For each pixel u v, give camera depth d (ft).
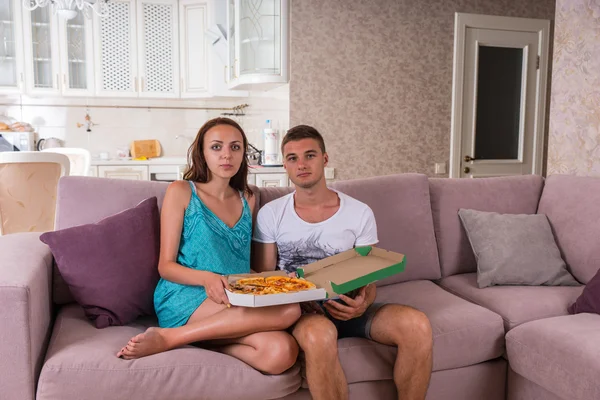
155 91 17.35
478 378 6.33
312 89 13.26
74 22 16.74
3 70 16.42
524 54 15.10
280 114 14.14
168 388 5.04
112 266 5.94
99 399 4.94
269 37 13.01
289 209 6.30
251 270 6.59
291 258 6.25
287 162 6.14
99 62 16.85
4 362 4.85
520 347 6.00
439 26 14.07
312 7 13.09
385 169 13.99
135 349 5.05
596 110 8.73
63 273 5.86
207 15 17.12
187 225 5.92
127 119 17.98
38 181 9.73
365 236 6.32
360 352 5.71
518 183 8.73
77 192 6.71
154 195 6.85
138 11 16.94
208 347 5.71
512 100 15.31
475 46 14.49
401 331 5.49
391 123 13.92
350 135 13.62
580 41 8.96
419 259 7.79
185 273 5.58
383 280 7.53
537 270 7.42
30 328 4.92
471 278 7.82
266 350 5.21
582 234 7.70
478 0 14.35
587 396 5.20
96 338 5.47
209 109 18.45
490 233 7.71
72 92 16.80
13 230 9.89
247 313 5.29
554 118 9.59
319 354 5.12
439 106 14.30
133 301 6.03
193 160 6.23
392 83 13.82
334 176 13.62
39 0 12.64
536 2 14.92
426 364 5.48
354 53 13.46
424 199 8.02
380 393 5.87
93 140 17.79
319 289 5.21
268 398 5.28
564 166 9.42
